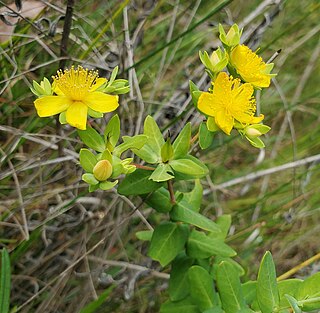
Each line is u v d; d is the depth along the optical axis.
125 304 0.23
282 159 0.28
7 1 0.23
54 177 0.23
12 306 0.22
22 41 0.23
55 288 0.21
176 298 0.19
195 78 0.26
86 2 0.25
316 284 0.16
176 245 0.18
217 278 0.17
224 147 0.27
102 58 0.23
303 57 0.31
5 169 0.23
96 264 0.23
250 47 0.24
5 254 0.18
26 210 0.23
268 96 0.29
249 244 0.25
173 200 0.17
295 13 0.29
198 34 0.26
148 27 0.26
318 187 0.27
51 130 0.24
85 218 0.23
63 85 0.15
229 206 0.27
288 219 0.25
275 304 0.16
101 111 0.15
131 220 0.24
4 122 0.23
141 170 0.16
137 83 0.24
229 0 0.21
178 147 0.16
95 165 0.14
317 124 0.29
